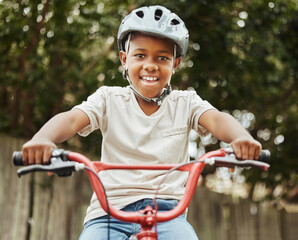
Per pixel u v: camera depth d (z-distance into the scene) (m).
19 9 6.50
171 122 2.39
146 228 1.94
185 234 2.12
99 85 7.16
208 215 8.67
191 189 2.03
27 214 6.48
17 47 6.59
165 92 2.38
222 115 2.25
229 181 9.60
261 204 9.91
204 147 8.35
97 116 2.31
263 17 7.29
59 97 6.94
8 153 6.46
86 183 7.20
